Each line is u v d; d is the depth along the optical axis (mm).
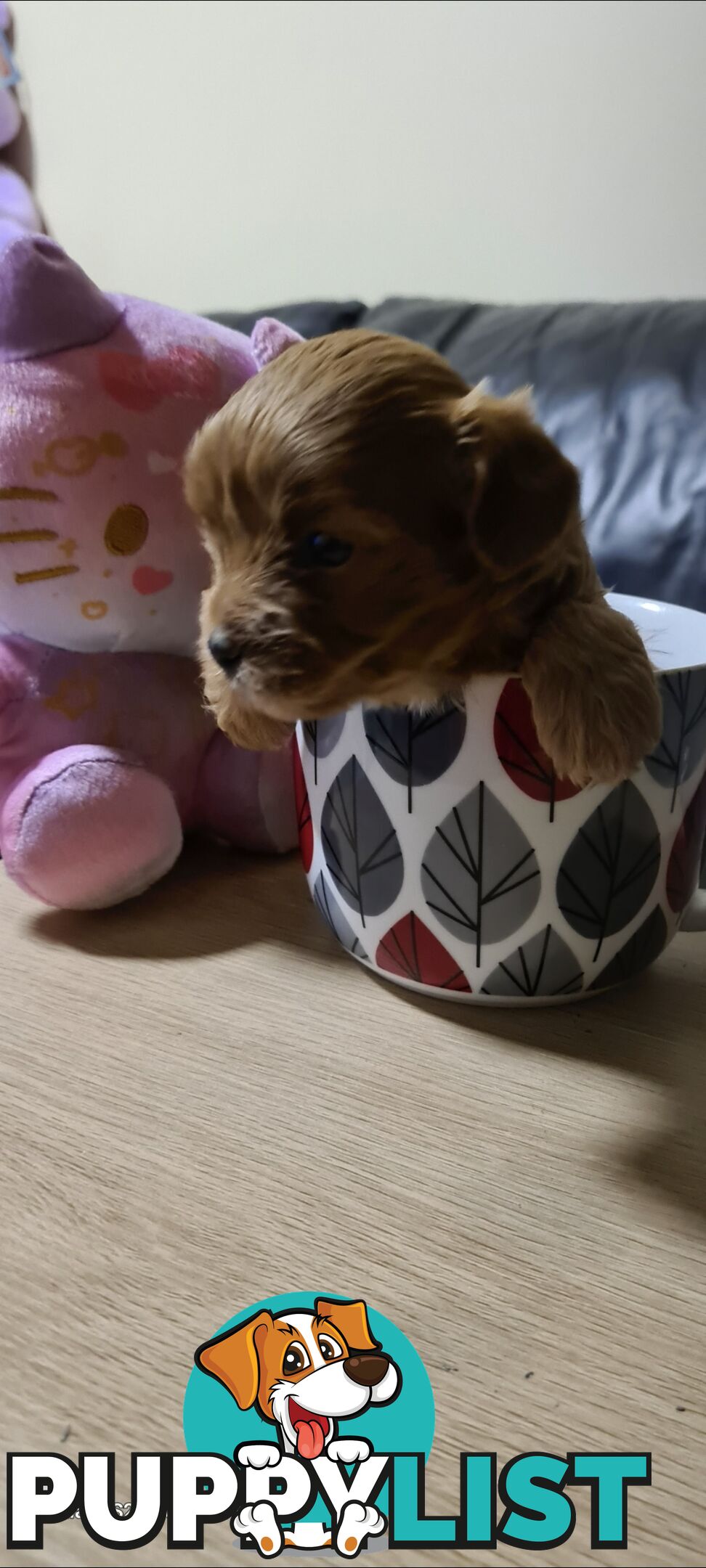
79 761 605
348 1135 421
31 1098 444
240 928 603
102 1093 448
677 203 917
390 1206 384
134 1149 413
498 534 370
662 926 507
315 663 375
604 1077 458
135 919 616
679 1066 465
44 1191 392
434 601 382
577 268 989
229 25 1128
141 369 594
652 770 456
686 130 892
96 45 1246
